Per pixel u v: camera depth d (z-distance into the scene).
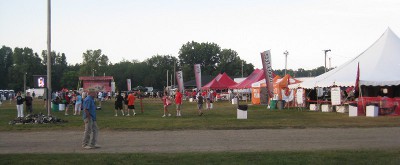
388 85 25.66
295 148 11.54
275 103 34.50
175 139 14.03
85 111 12.04
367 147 11.62
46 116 21.36
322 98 34.78
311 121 20.83
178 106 26.77
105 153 10.66
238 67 128.88
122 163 9.04
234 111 32.31
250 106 39.84
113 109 37.22
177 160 9.35
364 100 25.42
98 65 112.62
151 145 12.55
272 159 9.36
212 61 136.00
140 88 96.19
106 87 54.06
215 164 8.87
